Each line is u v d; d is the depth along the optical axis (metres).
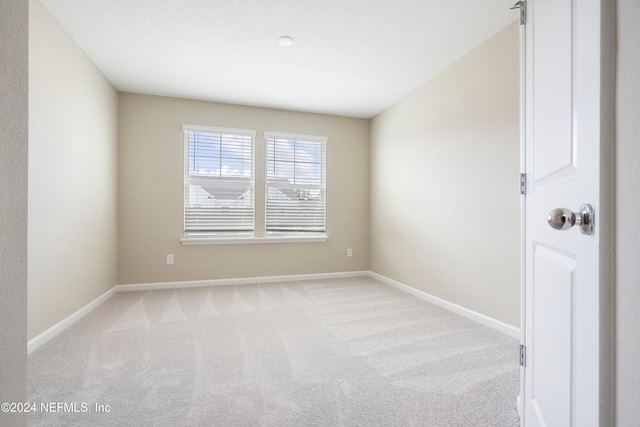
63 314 2.50
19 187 0.62
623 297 0.62
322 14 2.27
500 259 2.51
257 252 4.16
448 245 3.07
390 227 4.09
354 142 4.61
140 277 3.74
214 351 2.13
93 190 3.02
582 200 0.75
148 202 3.76
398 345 2.24
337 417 1.45
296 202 4.36
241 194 4.13
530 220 1.20
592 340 0.71
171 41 2.63
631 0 0.61
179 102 3.86
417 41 2.62
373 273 4.53
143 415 1.45
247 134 4.11
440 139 3.19
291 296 3.51
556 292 0.94
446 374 1.83
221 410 1.49
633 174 0.60
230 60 2.94
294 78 3.33
